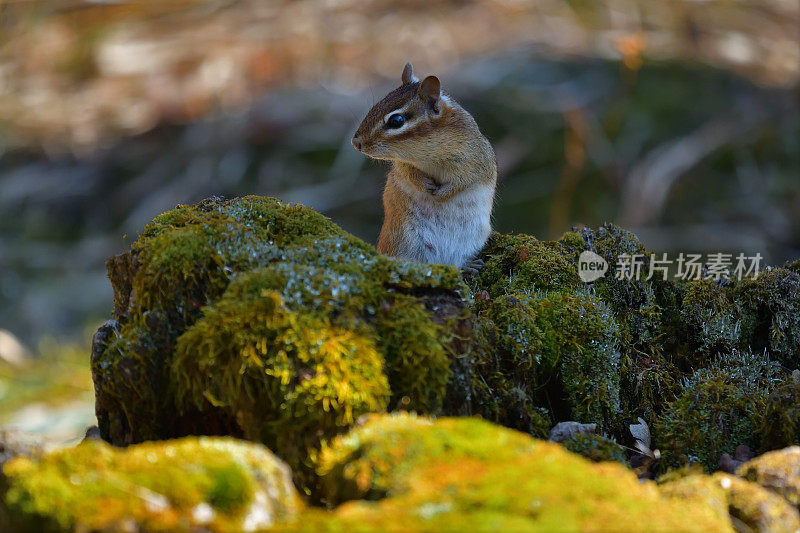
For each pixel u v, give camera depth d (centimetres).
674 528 482
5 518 480
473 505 485
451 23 2970
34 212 2542
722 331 907
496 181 1210
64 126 2739
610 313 855
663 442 793
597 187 2458
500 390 746
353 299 671
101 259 2383
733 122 2658
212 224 765
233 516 484
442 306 705
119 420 717
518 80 2705
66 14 3002
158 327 704
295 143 2598
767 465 602
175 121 2712
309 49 2842
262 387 629
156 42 2894
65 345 2033
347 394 617
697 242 2347
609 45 2841
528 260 958
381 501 510
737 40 2923
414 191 1147
